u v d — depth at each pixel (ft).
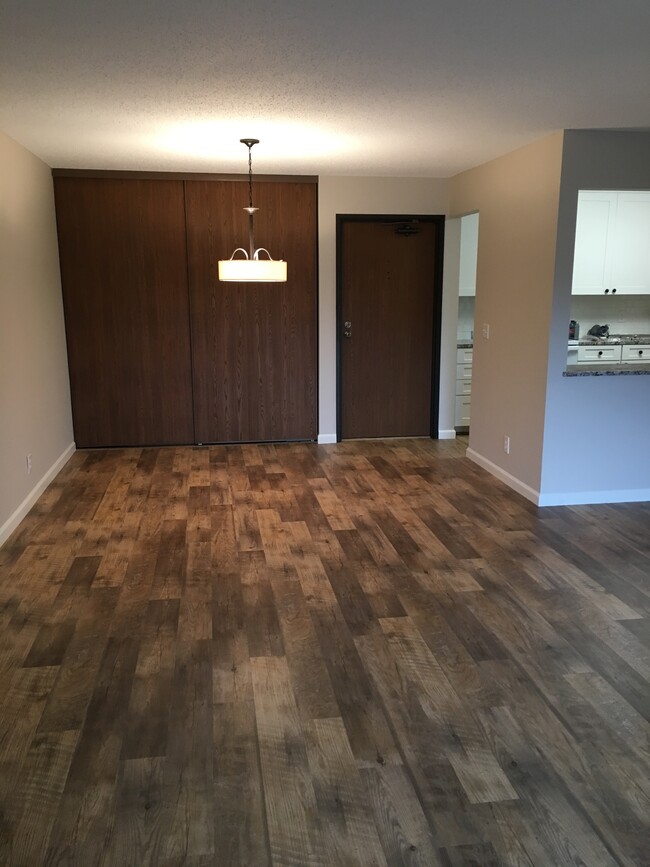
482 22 7.84
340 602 10.29
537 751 6.96
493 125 12.71
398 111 11.83
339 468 17.99
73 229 18.57
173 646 9.00
